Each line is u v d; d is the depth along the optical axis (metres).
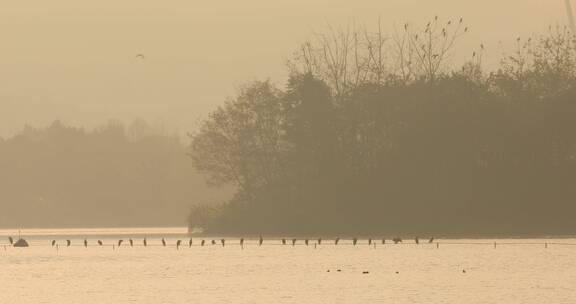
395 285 87.38
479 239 155.62
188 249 143.62
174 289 86.69
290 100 170.25
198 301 78.31
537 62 169.00
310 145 170.00
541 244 141.12
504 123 162.12
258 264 112.38
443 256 119.81
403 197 165.88
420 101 167.88
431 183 166.00
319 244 147.12
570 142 160.88
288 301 77.56
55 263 119.00
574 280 89.81
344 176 169.00
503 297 78.25
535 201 160.50
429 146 164.75
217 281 93.06
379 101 170.12
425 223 163.38
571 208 158.88
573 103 160.12
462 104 164.00
